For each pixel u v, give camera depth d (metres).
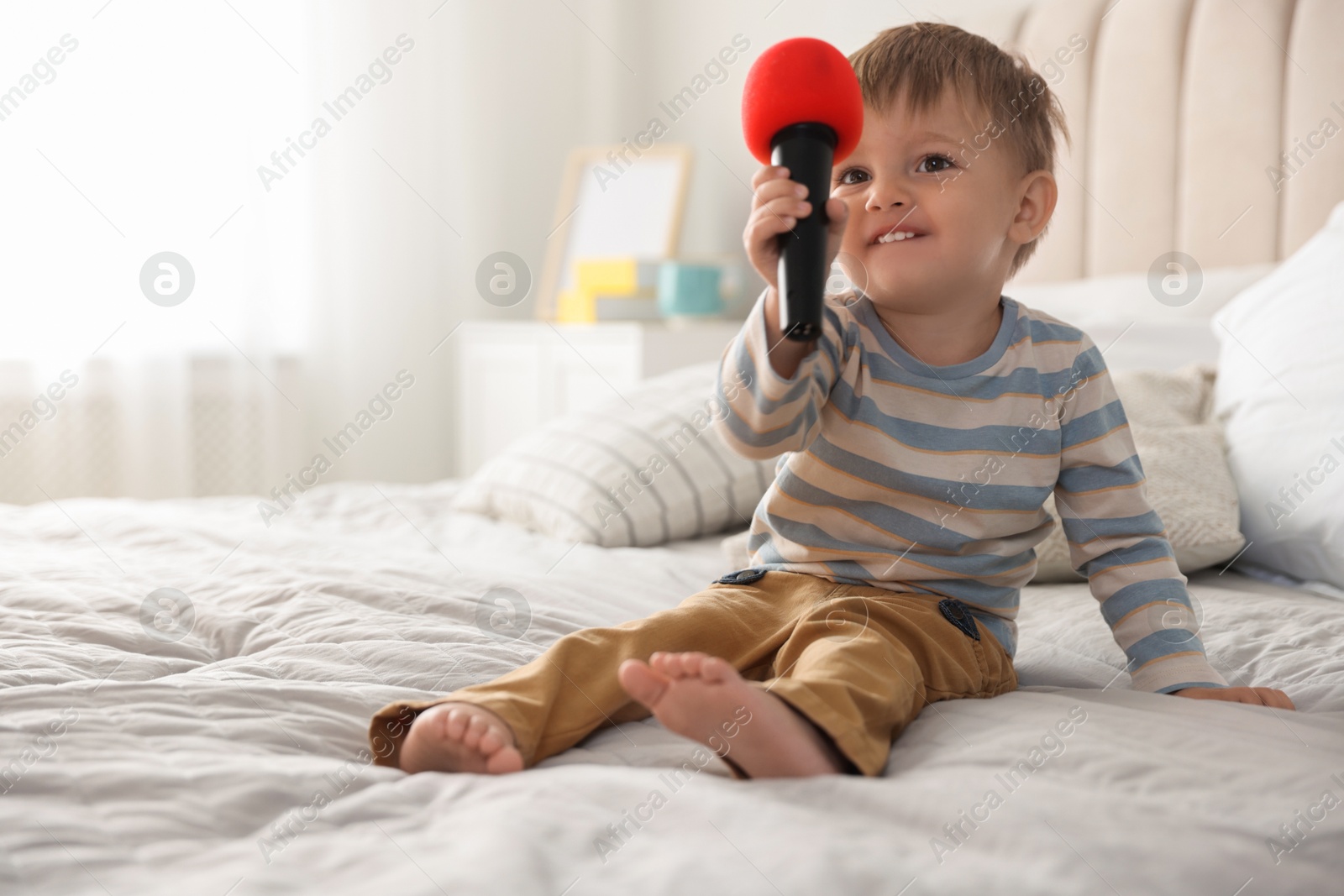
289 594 1.04
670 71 3.01
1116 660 0.90
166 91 2.55
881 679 0.65
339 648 0.88
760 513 0.88
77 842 0.51
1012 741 0.63
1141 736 0.65
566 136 3.28
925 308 0.84
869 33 2.40
